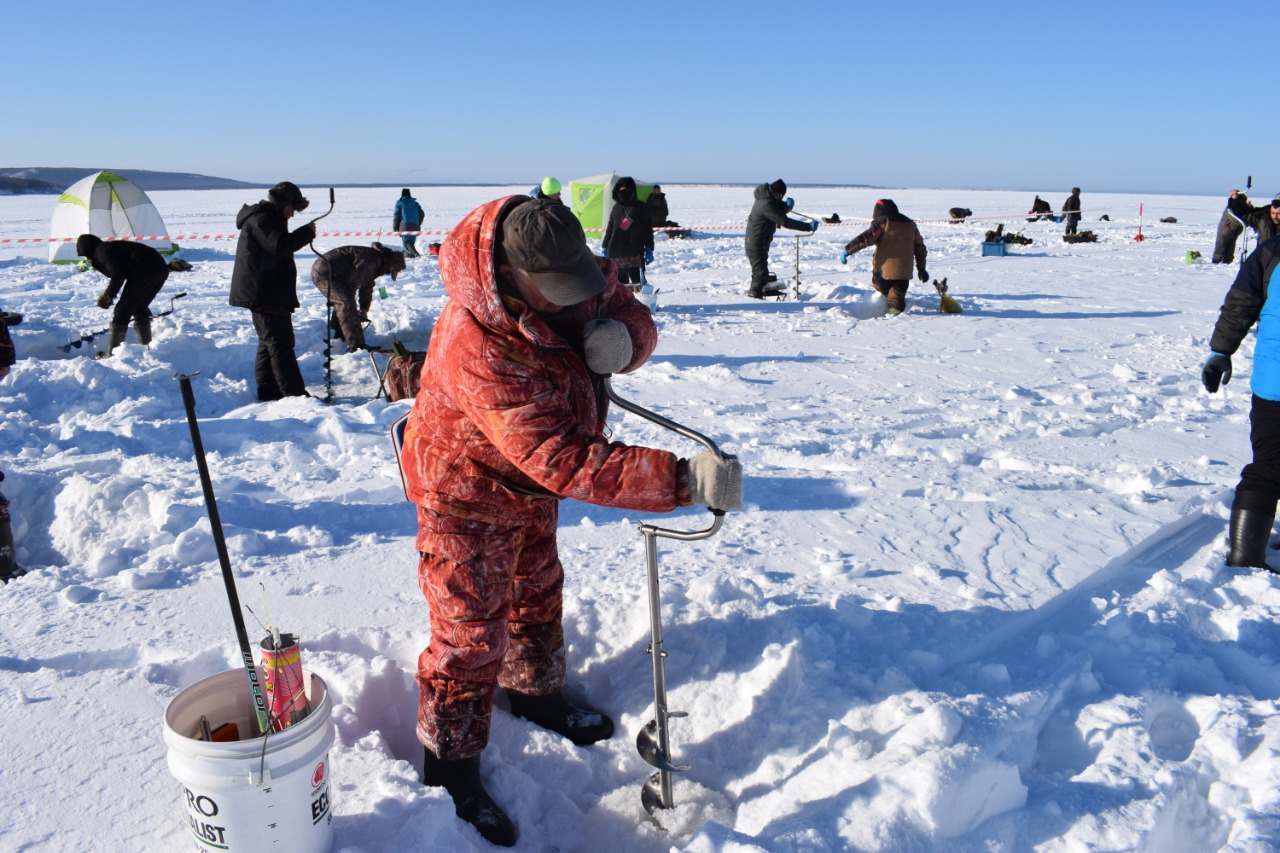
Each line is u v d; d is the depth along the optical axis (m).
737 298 13.57
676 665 2.97
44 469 5.04
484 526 2.36
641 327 2.53
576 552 3.94
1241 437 5.96
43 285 15.28
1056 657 3.00
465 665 2.37
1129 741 2.57
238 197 98.88
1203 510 4.45
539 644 2.76
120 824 2.19
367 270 8.95
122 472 5.10
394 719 2.81
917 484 4.85
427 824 2.15
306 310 11.23
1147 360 8.67
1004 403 6.96
